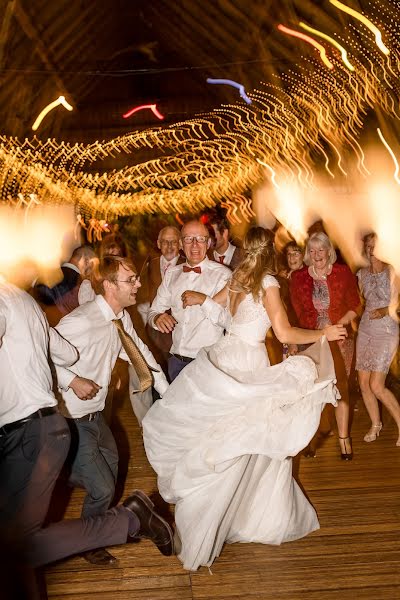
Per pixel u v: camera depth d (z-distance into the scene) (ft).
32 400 9.73
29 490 9.63
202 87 63.41
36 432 9.64
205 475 11.77
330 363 12.31
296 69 47.75
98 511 11.59
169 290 15.90
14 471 9.61
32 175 63.57
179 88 64.85
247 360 12.47
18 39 51.85
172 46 59.88
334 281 16.98
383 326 18.11
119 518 10.64
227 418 12.03
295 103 48.44
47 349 10.26
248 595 10.82
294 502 12.62
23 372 9.73
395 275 18.02
